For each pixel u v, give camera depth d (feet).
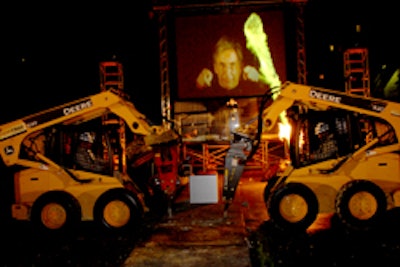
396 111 19.69
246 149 21.90
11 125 21.30
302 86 20.56
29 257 17.11
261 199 29.04
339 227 20.33
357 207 18.89
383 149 19.75
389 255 15.56
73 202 20.49
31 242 19.53
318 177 19.94
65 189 21.07
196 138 44.62
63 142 21.62
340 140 20.34
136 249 17.02
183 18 44.50
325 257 15.66
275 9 43.60
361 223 18.75
